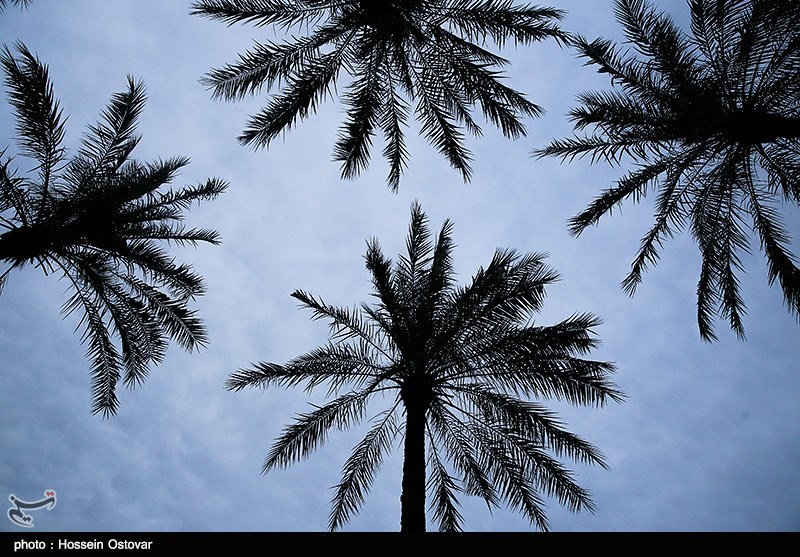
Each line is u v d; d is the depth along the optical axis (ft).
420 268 41.19
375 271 41.19
